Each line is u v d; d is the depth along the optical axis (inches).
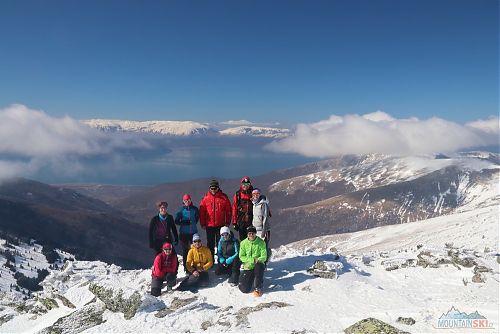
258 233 629.0
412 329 430.9
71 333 502.3
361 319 461.7
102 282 588.1
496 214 4266.7
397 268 706.2
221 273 657.6
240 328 455.2
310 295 556.7
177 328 476.4
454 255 724.7
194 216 666.8
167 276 629.0
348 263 714.2
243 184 651.5
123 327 488.4
